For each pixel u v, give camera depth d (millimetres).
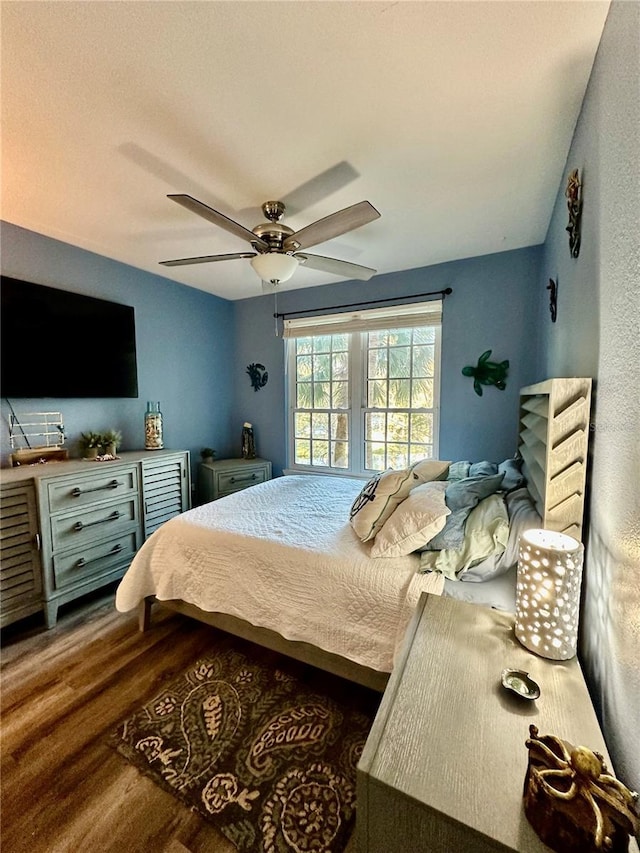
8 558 1962
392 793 637
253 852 1059
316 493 2559
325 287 3555
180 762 1316
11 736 1421
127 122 1418
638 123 748
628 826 525
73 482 2248
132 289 3078
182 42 1087
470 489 1602
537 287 2650
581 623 1229
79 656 1880
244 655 1891
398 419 3357
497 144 1542
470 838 579
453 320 2971
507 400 2832
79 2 978
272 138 1508
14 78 1201
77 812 1158
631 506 763
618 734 787
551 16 1008
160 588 1946
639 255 740
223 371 4078
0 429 2328
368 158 1637
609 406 959
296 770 1290
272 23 1033
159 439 3143
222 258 1979
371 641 1426
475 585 1401
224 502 2346
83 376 2715
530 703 801
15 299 2326
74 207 2082
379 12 1005
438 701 811
